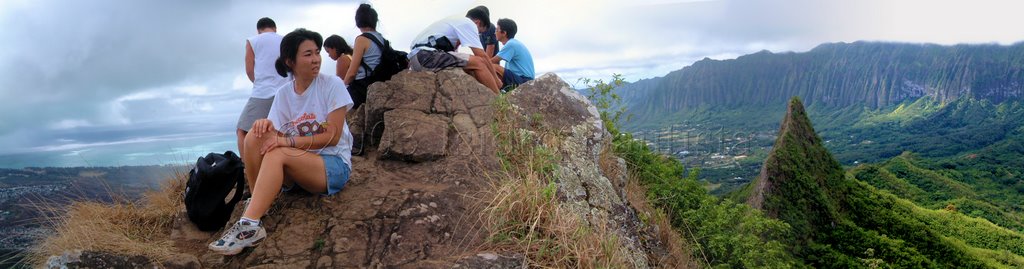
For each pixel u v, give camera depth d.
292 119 3.76
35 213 3.84
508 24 7.09
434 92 5.19
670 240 5.38
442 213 3.69
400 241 3.42
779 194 33.44
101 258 3.15
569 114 5.47
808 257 28.95
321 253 3.31
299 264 3.23
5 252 3.38
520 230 3.64
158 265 3.23
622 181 5.57
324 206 3.71
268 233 3.46
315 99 3.71
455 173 4.21
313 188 3.69
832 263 28.11
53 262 3.12
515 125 4.86
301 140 3.56
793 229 30.72
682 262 5.18
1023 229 67.62
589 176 4.81
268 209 3.66
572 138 5.20
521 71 6.91
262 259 3.28
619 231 4.52
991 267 40.97
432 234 3.51
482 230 3.63
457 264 3.27
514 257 3.38
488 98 5.15
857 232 33.38
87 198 4.14
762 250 6.20
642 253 4.58
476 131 4.76
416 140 4.54
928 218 52.34
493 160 4.42
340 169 3.76
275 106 3.76
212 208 3.70
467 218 3.72
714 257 5.92
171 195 4.46
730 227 6.39
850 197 43.03
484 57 5.97
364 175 4.23
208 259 3.33
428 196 3.82
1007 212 75.12
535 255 3.49
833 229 33.38
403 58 5.76
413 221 3.57
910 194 80.69
